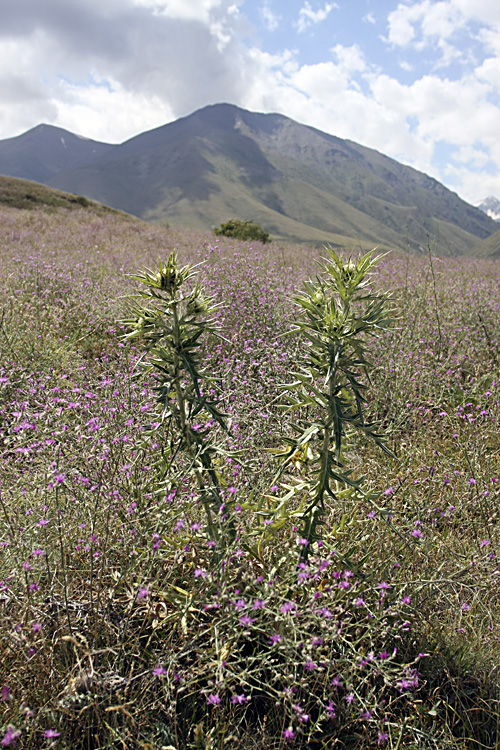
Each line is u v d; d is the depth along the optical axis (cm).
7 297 619
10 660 215
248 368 464
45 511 259
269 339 542
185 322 247
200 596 235
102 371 467
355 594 238
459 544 305
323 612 202
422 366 501
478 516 338
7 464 297
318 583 245
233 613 200
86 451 284
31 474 288
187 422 256
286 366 481
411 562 285
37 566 241
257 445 352
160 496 269
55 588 240
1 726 189
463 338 583
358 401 243
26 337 516
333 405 239
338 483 284
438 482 338
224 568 221
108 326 588
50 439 289
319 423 245
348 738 210
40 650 210
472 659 243
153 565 241
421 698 234
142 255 988
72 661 216
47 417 319
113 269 837
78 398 353
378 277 763
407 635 245
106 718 199
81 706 199
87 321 606
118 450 284
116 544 252
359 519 304
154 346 257
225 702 215
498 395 445
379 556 277
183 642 223
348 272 242
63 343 528
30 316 570
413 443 410
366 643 236
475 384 488
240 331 541
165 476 275
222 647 209
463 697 234
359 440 396
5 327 508
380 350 501
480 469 356
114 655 221
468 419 411
